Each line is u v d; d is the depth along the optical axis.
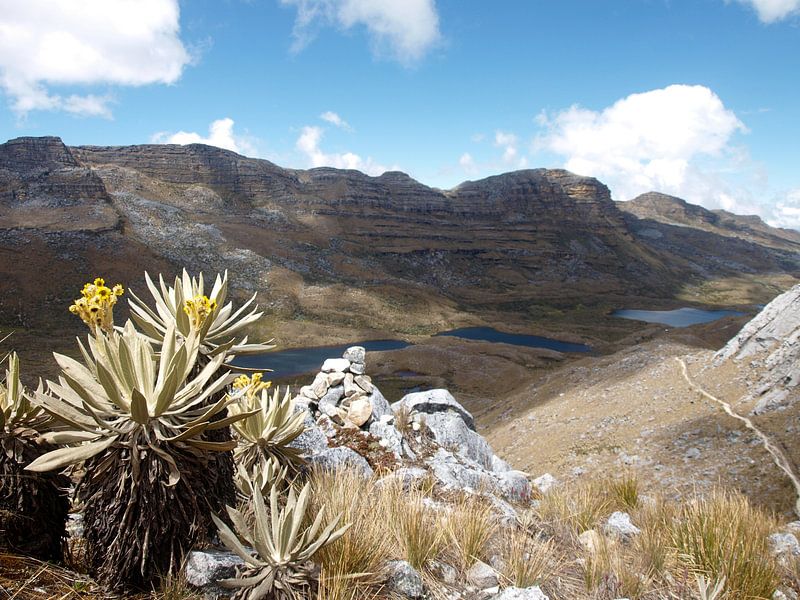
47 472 3.26
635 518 6.25
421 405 9.53
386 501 4.64
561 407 53.47
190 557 3.07
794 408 36.97
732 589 4.30
